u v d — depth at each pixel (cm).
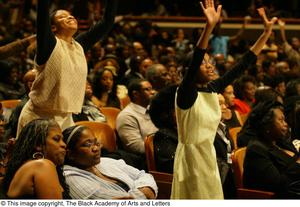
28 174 370
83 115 680
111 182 458
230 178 532
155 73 796
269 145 528
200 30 1430
